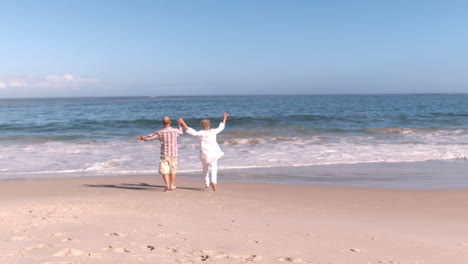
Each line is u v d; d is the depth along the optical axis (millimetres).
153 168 10438
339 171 9977
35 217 4797
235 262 3209
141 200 6309
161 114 37250
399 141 16125
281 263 3230
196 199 6508
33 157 12219
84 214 5020
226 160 11727
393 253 3607
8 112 40594
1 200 6395
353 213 5574
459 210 5816
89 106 59031
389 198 6762
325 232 4402
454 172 9719
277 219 5074
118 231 4152
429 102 70312
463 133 18953
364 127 22375
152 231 4199
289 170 10148
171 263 3117
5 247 3475
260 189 7621
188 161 11516
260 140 16328
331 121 25812
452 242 4035
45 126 22562
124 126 22859
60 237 3855
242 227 4535
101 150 13742
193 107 54188
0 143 15703
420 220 5145
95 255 3268
